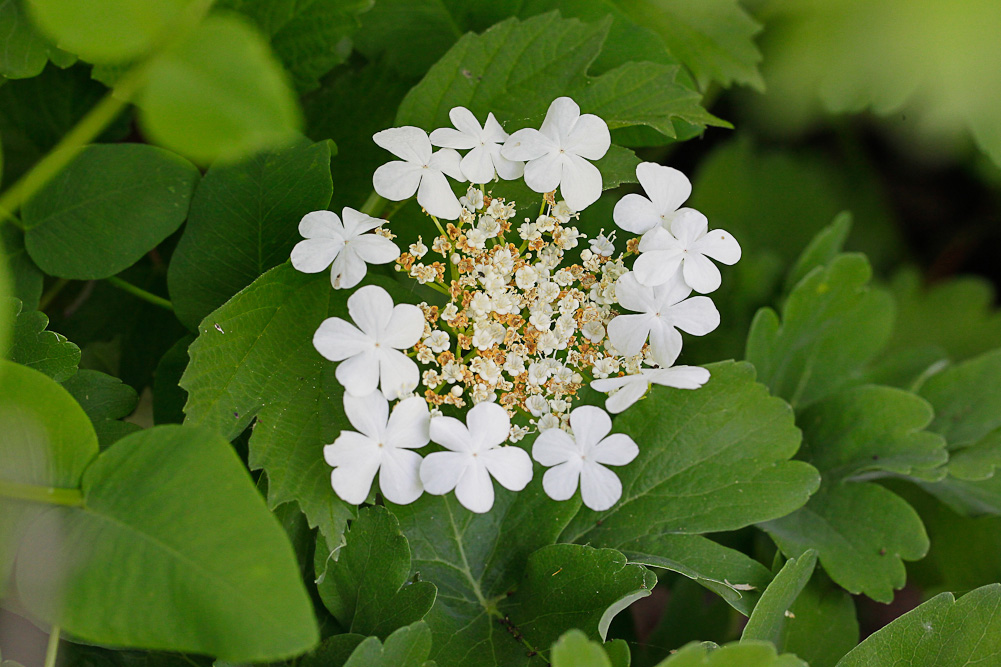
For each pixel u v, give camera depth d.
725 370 0.54
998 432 0.58
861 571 0.55
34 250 0.52
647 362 0.52
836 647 0.55
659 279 0.51
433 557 0.53
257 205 0.53
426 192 0.51
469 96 0.54
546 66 0.54
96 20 0.44
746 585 0.53
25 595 0.48
